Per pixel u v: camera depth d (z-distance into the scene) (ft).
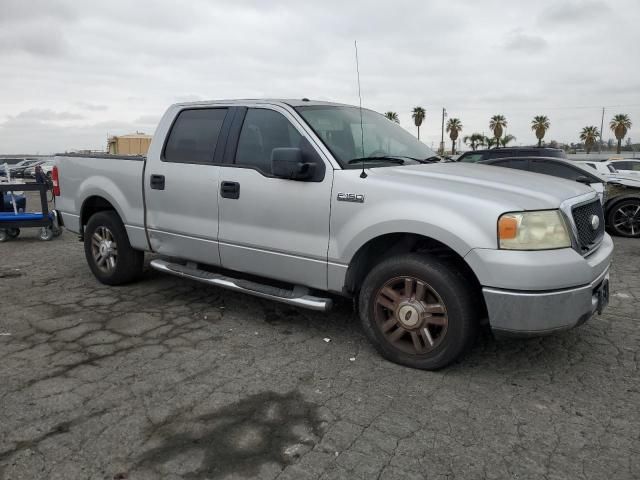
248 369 11.89
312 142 12.92
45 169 126.31
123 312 15.76
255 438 9.14
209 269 15.94
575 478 8.13
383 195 11.66
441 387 11.07
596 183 30.04
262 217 13.53
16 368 11.83
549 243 10.43
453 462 8.50
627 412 10.08
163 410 10.04
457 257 11.58
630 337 13.92
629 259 24.68
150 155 16.33
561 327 10.53
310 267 12.88
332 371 11.82
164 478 8.04
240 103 14.83
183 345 13.26
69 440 9.02
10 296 17.47
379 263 12.05
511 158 32.17
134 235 17.06
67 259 23.88
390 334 12.14
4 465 8.31
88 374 11.55
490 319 10.66
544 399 10.59
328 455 8.66
